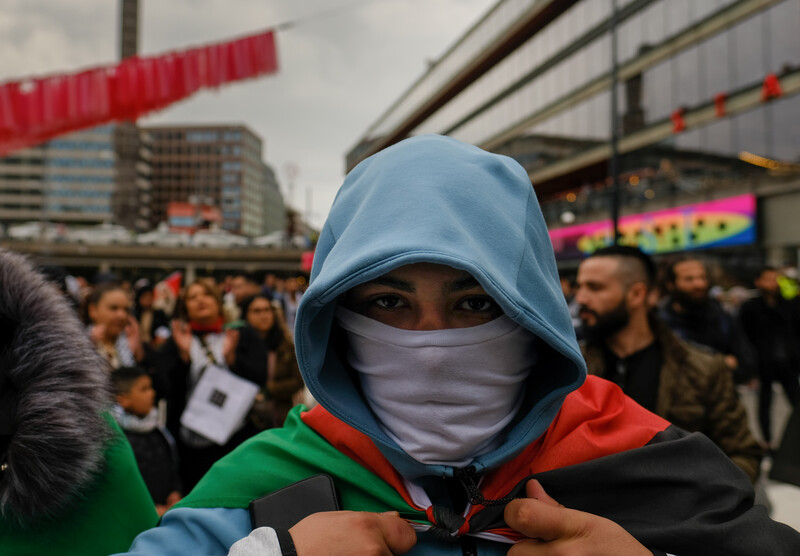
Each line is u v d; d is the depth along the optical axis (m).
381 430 0.93
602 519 0.82
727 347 4.29
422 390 0.85
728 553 0.88
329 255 0.86
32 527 1.00
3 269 1.05
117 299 3.32
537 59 31.81
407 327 0.88
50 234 51.34
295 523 0.87
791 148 16.23
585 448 0.99
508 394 0.91
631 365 2.09
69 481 0.98
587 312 2.16
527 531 0.79
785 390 5.01
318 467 0.98
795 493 2.96
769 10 16.67
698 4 19.69
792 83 16.05
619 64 24.20
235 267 54.97
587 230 25.97
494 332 0.86
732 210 17.84
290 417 1.15
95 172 92.00
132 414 2.63
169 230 66.75
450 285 0.84
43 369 1.00
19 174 90.44
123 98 3.99
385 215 0.81
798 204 16.11
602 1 25.78
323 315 0.90
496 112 36.94
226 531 0.90
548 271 0.92
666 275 3.78
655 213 21.31
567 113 28.88
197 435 3.14
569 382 0.89
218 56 4.13
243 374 3.32
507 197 0.89
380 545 0.78
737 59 18.03
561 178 32.91
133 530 1.11
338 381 0.95
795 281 5.64
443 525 0.87
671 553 0.89
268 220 136.62
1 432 0.98
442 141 0.93
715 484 0.96
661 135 21.66
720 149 18.75
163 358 3.28
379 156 0.94
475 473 0.90
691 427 1.90
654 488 0.96
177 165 121.50
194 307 3.35
